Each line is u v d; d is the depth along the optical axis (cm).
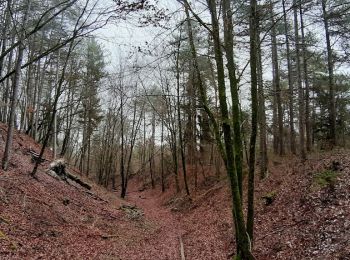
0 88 3359
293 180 1722
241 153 873
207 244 1375
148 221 2100
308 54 2117
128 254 1198
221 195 2342
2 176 1404
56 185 1823
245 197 1906
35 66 3353
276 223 1325
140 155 5919
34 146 2519
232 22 888
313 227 1126
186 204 2672
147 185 4588
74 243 1170
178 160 4188
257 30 901
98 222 1598
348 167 1501
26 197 1346
